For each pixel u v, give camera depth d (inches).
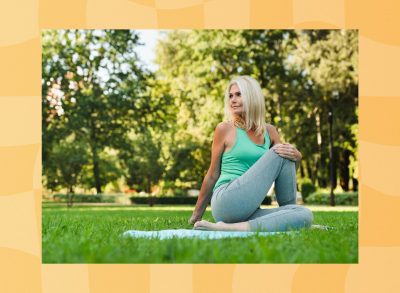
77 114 641.0
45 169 664.4
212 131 708.7
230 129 154.6
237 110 154.6
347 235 124.1
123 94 649.6
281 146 145.5
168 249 93.4
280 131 695.1
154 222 193.3
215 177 157.0
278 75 672.4
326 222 200.7
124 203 835.4
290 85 672.4
